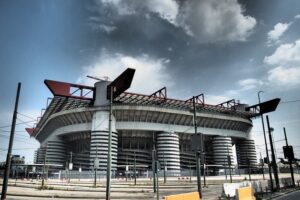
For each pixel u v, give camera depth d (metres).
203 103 106.06
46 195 28.30
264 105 65.19
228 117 111.38
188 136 107.19
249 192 25.09
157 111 94.06
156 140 100.31
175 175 89.25
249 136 125.06
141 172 85.81
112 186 44.28
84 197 27.75
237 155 127.75
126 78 73.81
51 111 111.44
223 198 27.16
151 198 29.25
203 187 45.28
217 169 108.81
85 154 100.12
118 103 91.88
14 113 24.83
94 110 91.69
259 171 110.69
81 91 91.12
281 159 111.31
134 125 94.06
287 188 42.31
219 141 111.25
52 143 107.88
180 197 16.12
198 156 25.19
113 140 91.19
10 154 23.72
